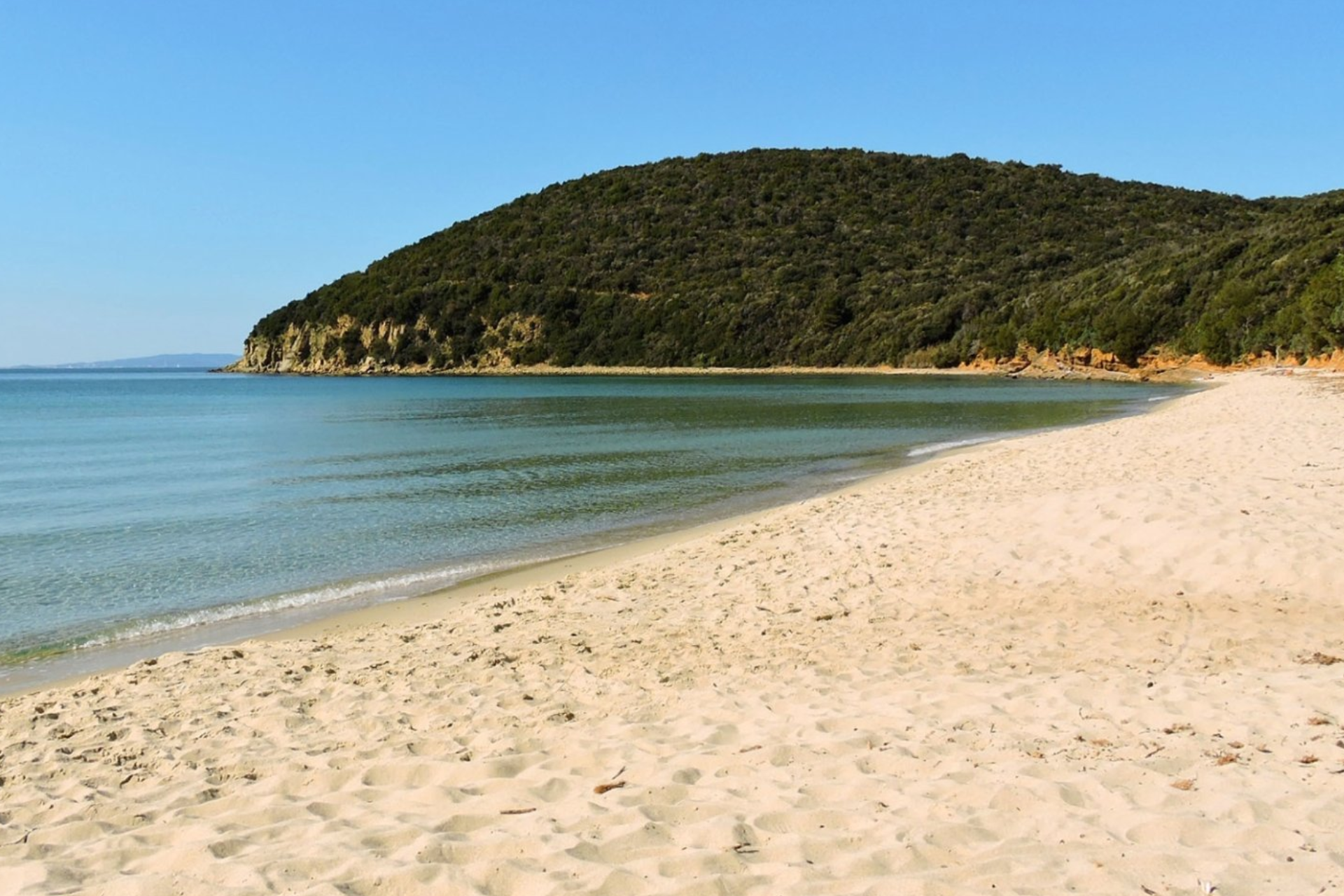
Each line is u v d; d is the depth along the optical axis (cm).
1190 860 360
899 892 350
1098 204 13600
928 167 15588
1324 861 351
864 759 499
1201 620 752
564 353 12650
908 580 955
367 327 14112
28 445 3366
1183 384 6606
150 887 389
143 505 1909
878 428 3647
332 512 1802
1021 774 459
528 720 616
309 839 438
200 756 581
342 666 784
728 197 15238
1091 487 1366
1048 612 815
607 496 1959
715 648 779
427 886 377
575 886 370
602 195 16362
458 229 16850
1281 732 493
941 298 10950
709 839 411
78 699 716
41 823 486
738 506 1792
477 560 1358
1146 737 503
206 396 7994
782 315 11788
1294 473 1265
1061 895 339
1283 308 6419
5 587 1225
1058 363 8569
